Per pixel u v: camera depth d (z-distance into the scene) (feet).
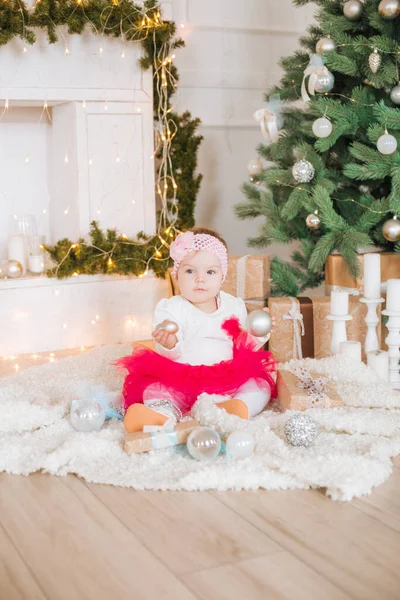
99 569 4.04
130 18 9.90
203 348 6.98
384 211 8.65
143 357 6.63
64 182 10.61
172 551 4.24
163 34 10.20
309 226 8.89
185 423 5.80
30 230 10.47
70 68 9.84
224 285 9.01
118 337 10.31
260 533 4.45
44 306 9.79
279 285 9.62
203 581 3.90
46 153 11.27
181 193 11.00
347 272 8.76
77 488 5.18
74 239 10.38
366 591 3.78
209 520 4.64
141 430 5.81
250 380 6.61
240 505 4.85
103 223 10.30
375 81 8.56
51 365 8.53
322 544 4.30
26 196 11.25
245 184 10.34
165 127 10.86
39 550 4.29
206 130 12.37
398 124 8.33
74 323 10.01
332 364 7.22
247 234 12.95
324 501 4.90
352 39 8.84
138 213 10.49
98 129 10.13
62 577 3.96
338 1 9.34
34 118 11.12
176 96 11.94
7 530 4.56
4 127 10.99
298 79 9.66
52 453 5.52
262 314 6.73
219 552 4.22
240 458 5.39
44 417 6.33
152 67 10.43
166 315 7.02
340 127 8.69
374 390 6.75
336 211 9.60
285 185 9.53
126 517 4.71
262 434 5.62
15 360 9.35
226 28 12.21
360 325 8.30
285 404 6.60
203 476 5.10
